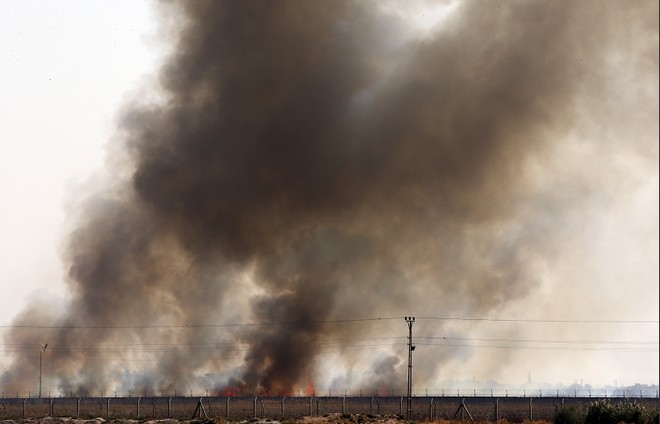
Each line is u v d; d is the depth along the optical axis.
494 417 116.19
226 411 120.69
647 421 91.62
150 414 121.44
